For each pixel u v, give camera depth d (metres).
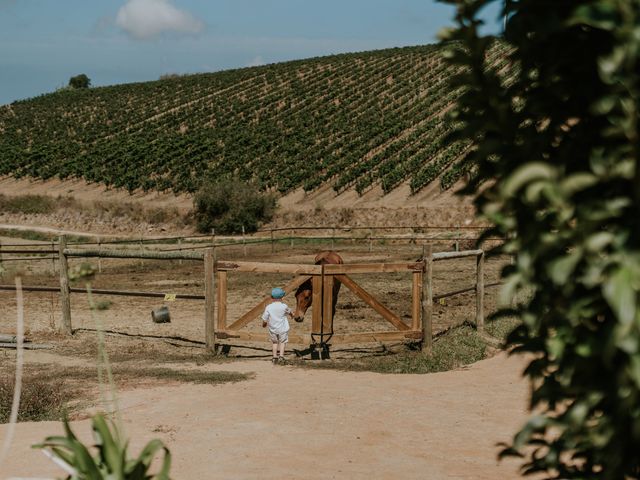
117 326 13.03
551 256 1.84
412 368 9.49
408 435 6.20
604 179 1.70
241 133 66.88
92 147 67.94
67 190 56.44
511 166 1.96
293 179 50.81
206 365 9.91
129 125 77.50
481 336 11.57
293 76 93.81
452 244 29.88
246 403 7.42
